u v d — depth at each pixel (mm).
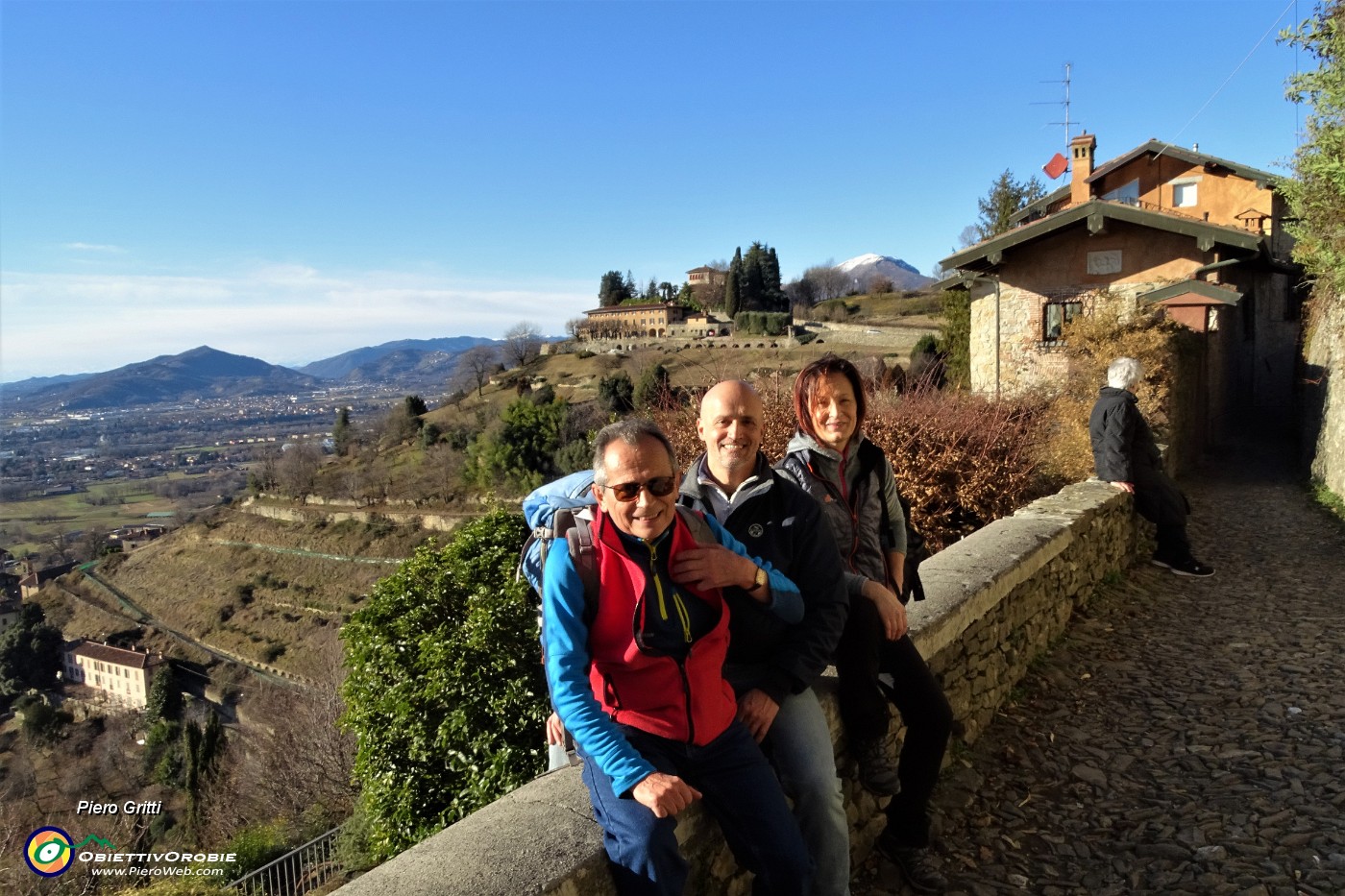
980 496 7070
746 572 1976
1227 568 6492
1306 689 4043
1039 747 3609
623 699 1880
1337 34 8258
